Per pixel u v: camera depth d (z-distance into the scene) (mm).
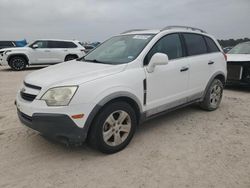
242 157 3564
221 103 6414
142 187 2895
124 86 3590
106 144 3523
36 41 15047
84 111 3215
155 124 4828
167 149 3801
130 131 3793
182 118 5172
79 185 2936
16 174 3146
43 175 3129
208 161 3449
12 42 24234
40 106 3203
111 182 2988
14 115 5340
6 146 3875
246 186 2910
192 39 5016
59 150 3760
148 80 3947
